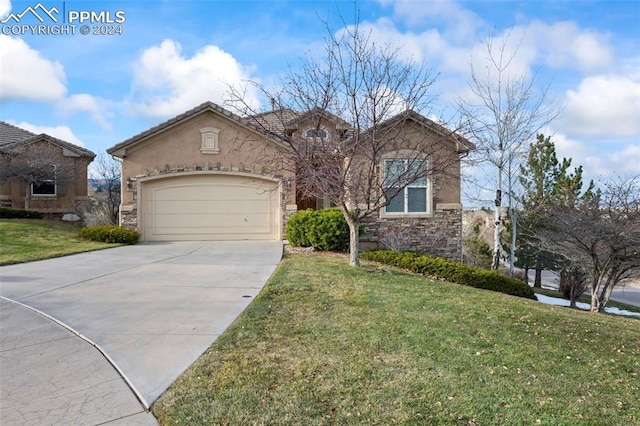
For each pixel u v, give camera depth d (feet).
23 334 17.69
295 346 16.33
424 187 49.47
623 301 68.74
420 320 20.33
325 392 12.71
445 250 49.49
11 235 51.70
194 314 20.63
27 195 69.82
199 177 54.49
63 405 11.84
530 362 16.02
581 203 39.52
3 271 32.32
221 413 11.41
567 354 17.24
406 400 12.39
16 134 76.54
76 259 38.75
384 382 13.51
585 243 36.52
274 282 27.37
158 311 21.17
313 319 19.79
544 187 61.31
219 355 15.31
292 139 38.11
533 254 59.57
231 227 54.75
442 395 12.81
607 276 38.34
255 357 15.16
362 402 12.21
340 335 17.69
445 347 16.84
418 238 49.24
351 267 34.06
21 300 23.27
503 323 20.80
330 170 32.81
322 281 28.17
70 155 73.36
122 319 19.80
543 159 61.72
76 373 13.89
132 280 29.01
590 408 12.63
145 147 53.47
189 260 38.34
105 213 67.56
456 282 37.09
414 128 43.24
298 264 35.14
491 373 14.67
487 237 81.92
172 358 15.12
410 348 16.53
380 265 38.58
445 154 40.73
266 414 11.40
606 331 21.33
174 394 12.42
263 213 55.01
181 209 54.34
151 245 49.85
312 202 62.95
